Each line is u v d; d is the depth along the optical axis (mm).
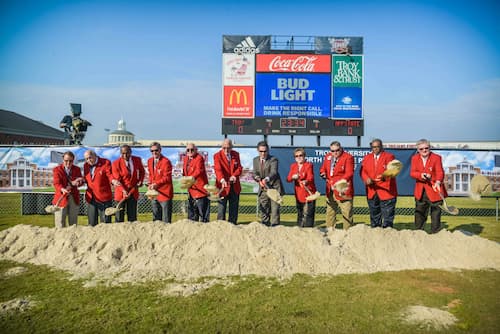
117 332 3654
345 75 16000
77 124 15664
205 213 7629
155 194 7227
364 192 10406
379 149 7312
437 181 6961
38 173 10555
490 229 9156
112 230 6359
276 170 7711
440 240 6402
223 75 16031
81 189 10914
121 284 5070
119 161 7379
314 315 4020
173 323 3832
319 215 11195
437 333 3617
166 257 5875
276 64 16016
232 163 7734
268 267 5648
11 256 6203
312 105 16000
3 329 3746
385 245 6184
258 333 3607
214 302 4402
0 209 12203
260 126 16047
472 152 10477
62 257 5984
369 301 4410
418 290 4785
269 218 7848
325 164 7832
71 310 4195
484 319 3922
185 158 7758
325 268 5691
